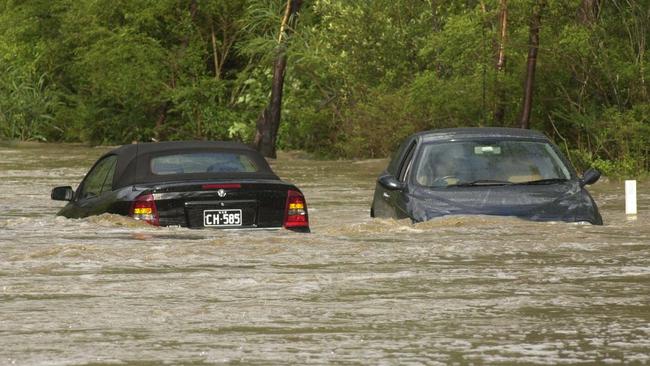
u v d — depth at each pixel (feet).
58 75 398.42
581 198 113.80
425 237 103.14
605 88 215.31
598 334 62.39
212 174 108.27
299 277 82.12
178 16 364.58
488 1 209.67
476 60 215.92
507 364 55.52
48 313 68.74
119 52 354.95
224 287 77.97
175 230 103.86
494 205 112.06
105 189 113.09
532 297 73.87
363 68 257.96
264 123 293.64
